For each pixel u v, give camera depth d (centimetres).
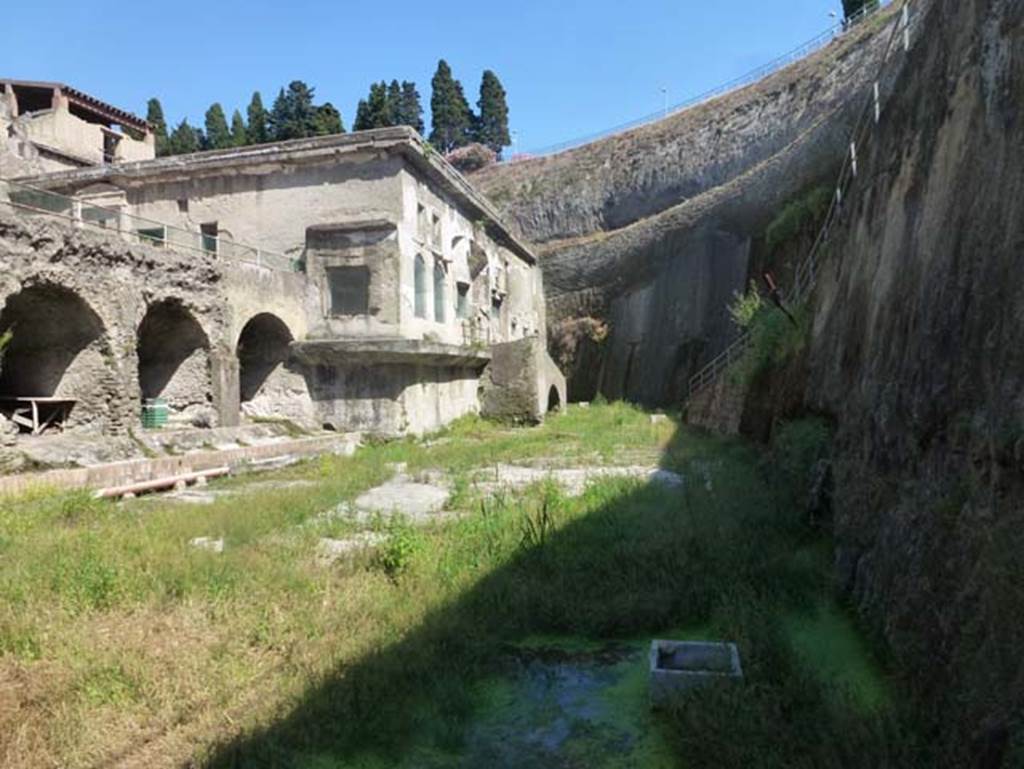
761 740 501
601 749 543
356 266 2361
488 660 675
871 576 715
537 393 3019
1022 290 504
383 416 2356
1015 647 404
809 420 1334
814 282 1697
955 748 437
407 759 527
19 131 3209
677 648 660
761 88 4012
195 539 1055
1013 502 459
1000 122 602
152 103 6431
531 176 5119
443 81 7944
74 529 1059
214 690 591
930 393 657
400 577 866
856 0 4281
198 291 1972
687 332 3612
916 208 847
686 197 4197
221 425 2030
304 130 6731
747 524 1044
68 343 1714
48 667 618
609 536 1022
